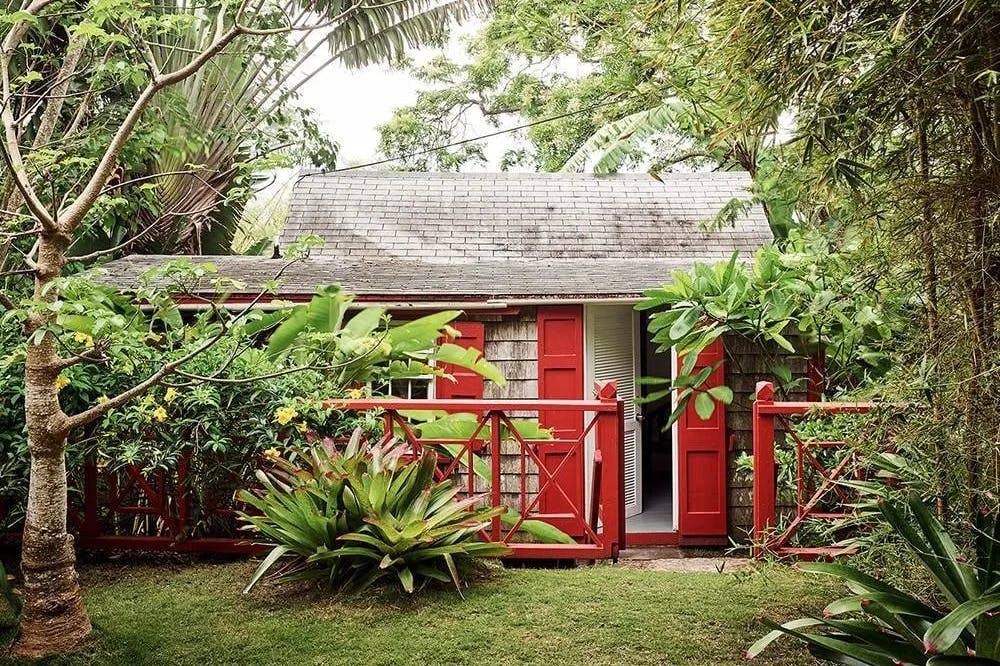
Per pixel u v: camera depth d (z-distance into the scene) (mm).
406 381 8336
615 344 8867
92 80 5191
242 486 5629
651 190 11828
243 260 9484
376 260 9727
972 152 3430
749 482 7867
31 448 4066
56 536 4141
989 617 3074
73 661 4027
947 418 3445
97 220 6543
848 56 3305
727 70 3771
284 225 10961
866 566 4156
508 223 11109
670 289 7172
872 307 5590
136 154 6312
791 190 5215
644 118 11883
